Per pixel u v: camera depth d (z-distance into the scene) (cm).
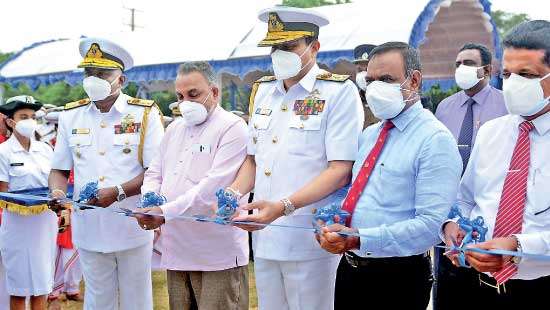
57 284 556
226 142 358
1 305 498
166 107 1708
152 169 385
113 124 401
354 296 282
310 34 314
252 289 627
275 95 334
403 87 271
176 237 366
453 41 1182
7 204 460
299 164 315
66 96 2672
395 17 1027
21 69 1593
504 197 246
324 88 317
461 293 282
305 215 315
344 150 305
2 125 502
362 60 519
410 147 268
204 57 1225
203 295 368
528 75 237
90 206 369
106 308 405
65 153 415
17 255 470
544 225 237
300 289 320
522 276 242
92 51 394
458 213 252
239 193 324
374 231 257
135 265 400
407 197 268
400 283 272
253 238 339
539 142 244
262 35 1215
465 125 441
